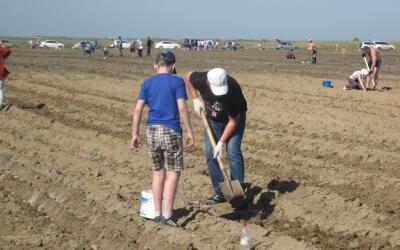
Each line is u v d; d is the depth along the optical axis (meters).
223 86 7.56
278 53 56.59
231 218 8.00
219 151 7.76
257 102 16.14
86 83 21.08
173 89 7.29
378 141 11.46
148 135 7.35
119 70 28.16
